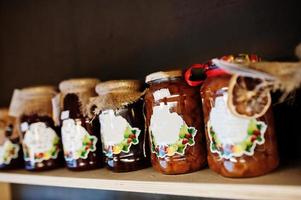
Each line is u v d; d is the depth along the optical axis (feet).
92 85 3.05
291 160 2.35
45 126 3.25
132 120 2.67
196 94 2.44
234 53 2.73
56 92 3.44
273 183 1.78
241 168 1.96
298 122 2.42
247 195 1.80
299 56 1.94
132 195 3.38
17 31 4.57
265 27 2.59
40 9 4.28
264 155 1.98
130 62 3.41
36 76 4.34
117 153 2.63
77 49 3.89
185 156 2.31
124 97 2.61
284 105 2.44
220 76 2.08
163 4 3.16
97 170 2.93
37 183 3.09
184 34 3.02
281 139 2.46
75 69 3.91
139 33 3.34
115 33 3.53
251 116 1.92
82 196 3.82
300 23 2.45
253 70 1.80
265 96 1.94
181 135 2.32
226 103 2.01
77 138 2.93
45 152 3.23
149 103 2.48
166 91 2.36
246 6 2.68
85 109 2.94
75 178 2.73
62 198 4.01
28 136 3.26
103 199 3.62
